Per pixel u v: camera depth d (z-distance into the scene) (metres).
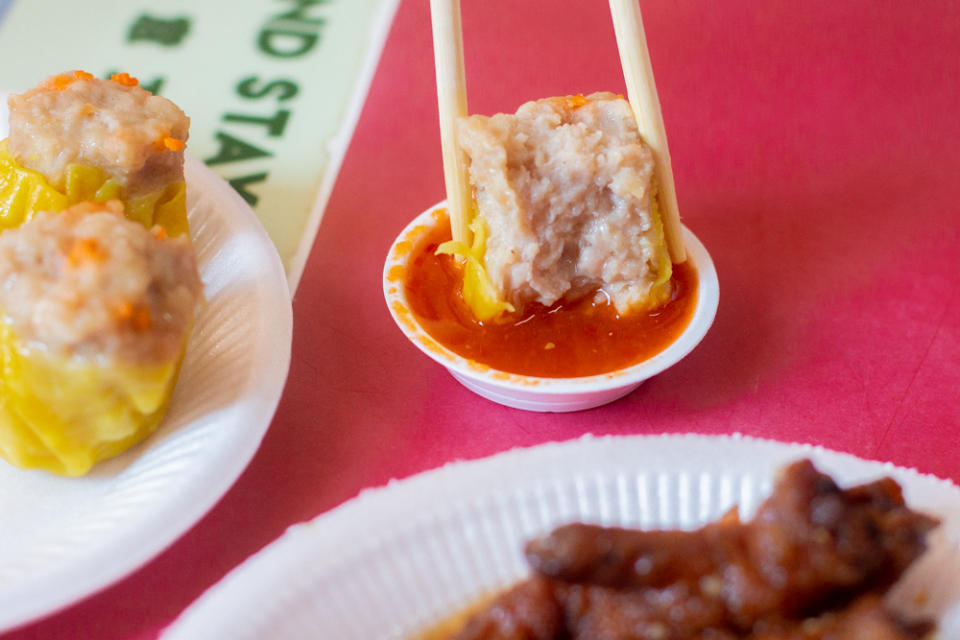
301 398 0.30
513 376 0.28
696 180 0.36
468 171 0.29
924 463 0.29
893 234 0.34
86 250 0.26
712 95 0.39
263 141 0.37
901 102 0.39
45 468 0.27
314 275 0.33
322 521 0.24
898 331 0.32
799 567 0.22
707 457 0.26
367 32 0.41
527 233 0.29
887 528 0.22
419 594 0.24
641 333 0.29
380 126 0.37
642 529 0.25
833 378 0.31
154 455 0.27
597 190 0.29
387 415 0.30
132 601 0.26
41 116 0.29
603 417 0.30
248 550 0.27
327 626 0.24
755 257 0.34
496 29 0.41
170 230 0.30
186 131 0.31
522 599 0.22
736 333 0.32
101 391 0.26
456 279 0.30
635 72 0.29
